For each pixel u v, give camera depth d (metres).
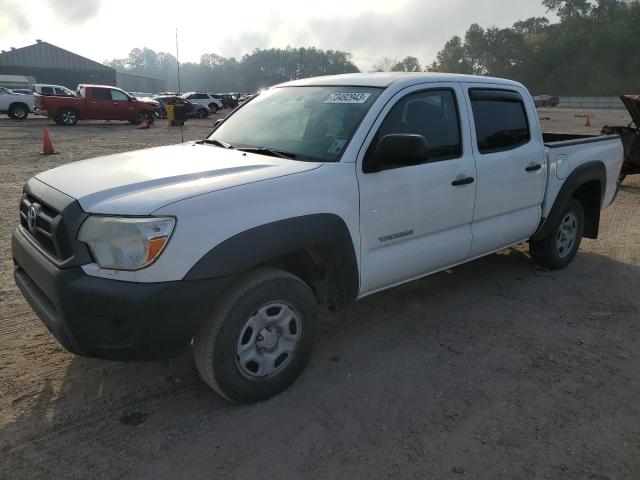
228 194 2.72
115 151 14.18
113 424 2.82
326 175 3.10
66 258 2.63
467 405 3.07
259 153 3.47
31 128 22.11
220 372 2.79
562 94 90.44
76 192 2.77
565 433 2.84
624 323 4.20
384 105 3.43
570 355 3.67
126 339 2.56
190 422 2.85
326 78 4.12
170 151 3.66
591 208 5.59
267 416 2.92
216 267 2.61
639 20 86.62
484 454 2.67
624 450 2.73
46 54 65.56
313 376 3.32
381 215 3.37
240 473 2.50
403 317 4.21
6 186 8.91
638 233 6.89
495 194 4.19
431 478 2.50
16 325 3.87
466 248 4.09
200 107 32.22
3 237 5.91
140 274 2.50
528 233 4.77
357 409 3.00
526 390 3.23
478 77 4.24
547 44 93.38
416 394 3.16
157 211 2.52
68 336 2.61
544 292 4.79
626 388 3.29
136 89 100.44
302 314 3.08
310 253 3.26
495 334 3.96
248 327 2.88
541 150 4.62
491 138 4.20
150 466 2.54
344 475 2.51
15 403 2.96
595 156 5.30
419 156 3.07
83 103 24.06
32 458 2.56
